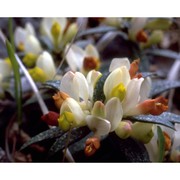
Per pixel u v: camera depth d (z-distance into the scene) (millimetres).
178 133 160
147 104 138
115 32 237
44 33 227
